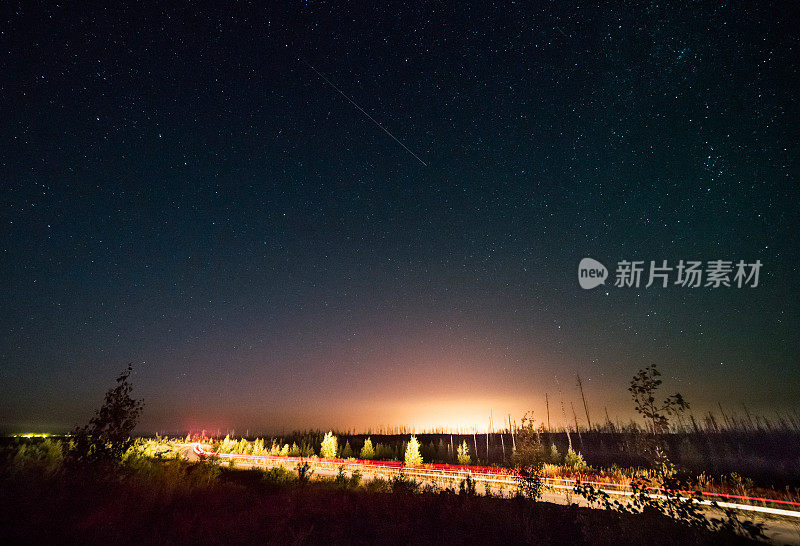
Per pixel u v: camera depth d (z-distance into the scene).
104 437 10.30
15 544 5.30
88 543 5.65
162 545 6.03
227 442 58.25
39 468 8.65
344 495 11.45
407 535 7.99
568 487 21.31
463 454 43.31
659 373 8.97
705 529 7.97
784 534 11.13
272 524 7.88
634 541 7.75
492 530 8.59
